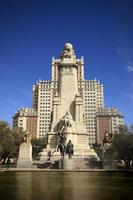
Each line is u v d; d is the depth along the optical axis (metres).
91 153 85.94
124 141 70.88
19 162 71.62
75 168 62.94
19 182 25.91
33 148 138.25
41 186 22.16
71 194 17.25
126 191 18.97
